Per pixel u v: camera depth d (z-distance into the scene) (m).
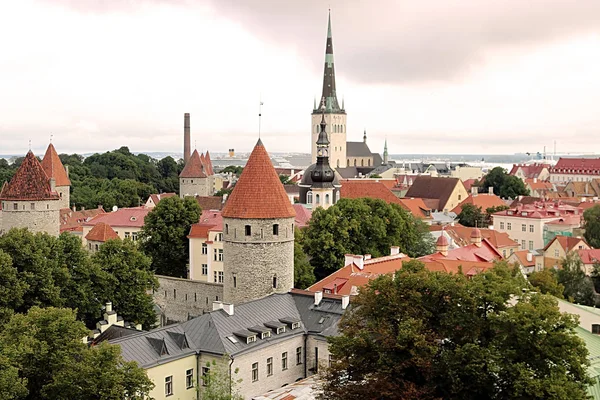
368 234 117.06
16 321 53.47
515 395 44.34
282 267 81.50
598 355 57.59
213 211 134.62
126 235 142.75
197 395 64.06
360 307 58.97
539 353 46.44
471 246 113.50
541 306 47.44
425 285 51.19
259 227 79.69
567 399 43.00
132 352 59.84
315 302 74.94
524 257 134.25
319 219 115.06
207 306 100.88
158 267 119.81
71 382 48.09
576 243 134.25
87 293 84.94
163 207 120.62
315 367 71.19
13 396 44.66
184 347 63.50
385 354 48.88
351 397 48.00
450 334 49.44
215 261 117.06
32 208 110.06
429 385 47.50
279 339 68.62
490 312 49.88
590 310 68.56
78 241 88.06
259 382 66.31
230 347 64.12
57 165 167.75
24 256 79.38
